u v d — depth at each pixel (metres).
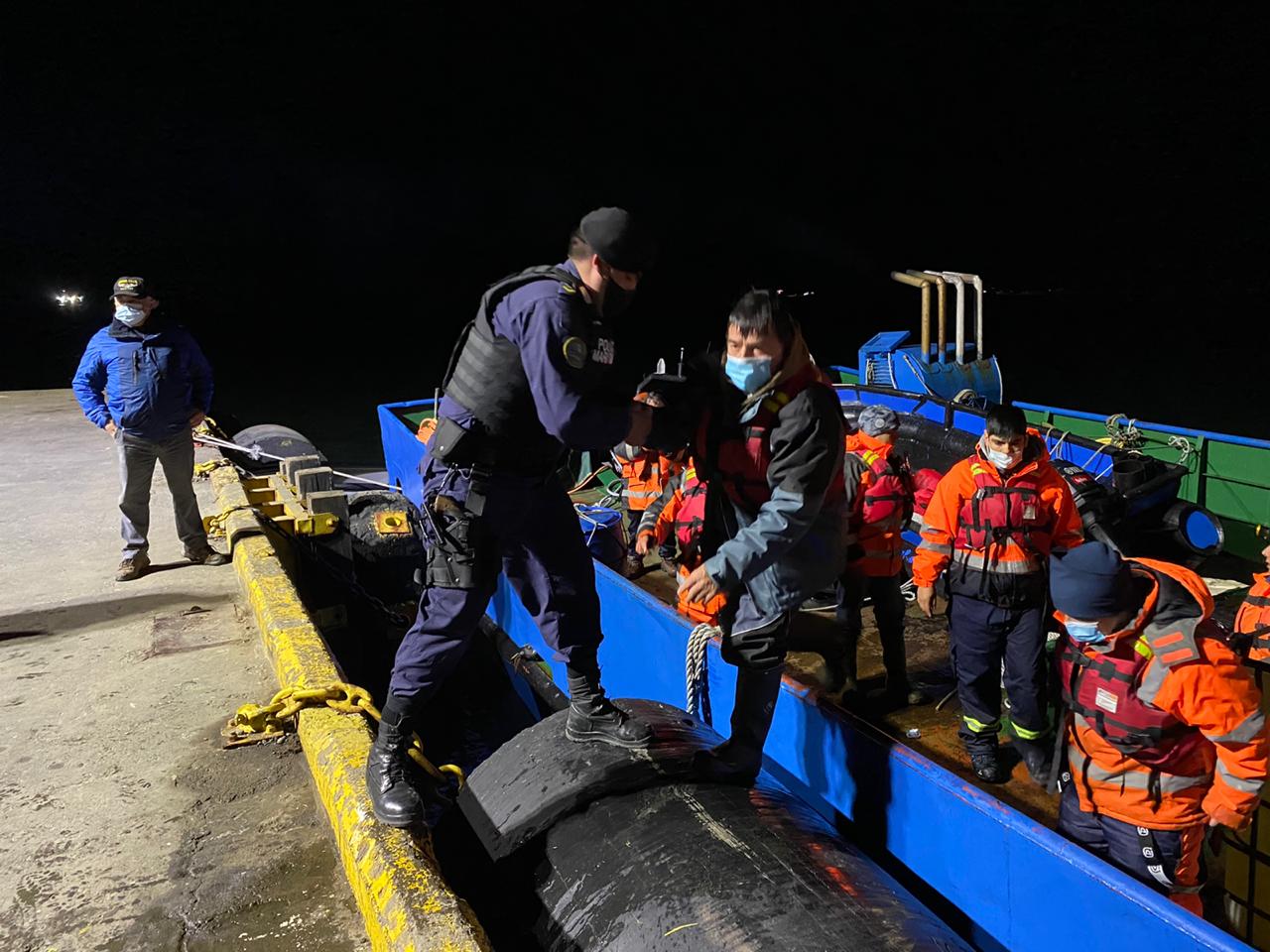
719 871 2.56
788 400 2.48
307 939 2.81
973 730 4.19
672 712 3.47
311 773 3.64
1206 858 3.88
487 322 2.48
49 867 3.14
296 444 9.70
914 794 3.49
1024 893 3.06
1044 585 3.89
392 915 2.42
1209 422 19.31
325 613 6.77
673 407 2.65
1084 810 3.07
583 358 2.35
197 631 5.02
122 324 5.52
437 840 3.05
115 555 6.24
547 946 2.57
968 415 7.96
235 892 3.01
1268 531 8.01
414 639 2.72
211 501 7.32
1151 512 6.78
